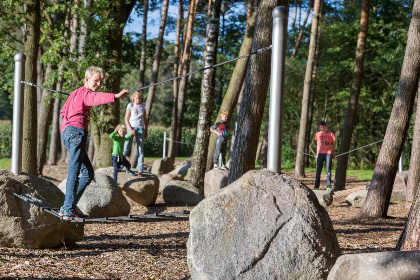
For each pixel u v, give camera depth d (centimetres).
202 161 1340
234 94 1541
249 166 880
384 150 1065
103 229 881
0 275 532
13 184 686
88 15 1670
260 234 436
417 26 1013
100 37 1634
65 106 588
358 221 1010
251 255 431
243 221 444
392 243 767
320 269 425
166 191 1281
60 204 712
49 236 692
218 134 1524
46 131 2042
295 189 457
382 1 3022
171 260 648
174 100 3164
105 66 1689
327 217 455
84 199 992
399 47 2777
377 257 368
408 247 500
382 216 1064
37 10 1262
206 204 456
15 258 621
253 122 873
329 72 3412
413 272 351
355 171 2811
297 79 3525
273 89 500
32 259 623
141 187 1173
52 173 2342
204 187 1439
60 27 1691
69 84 1681
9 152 3384
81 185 602
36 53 1258
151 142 4169
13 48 1705
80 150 579
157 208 1186
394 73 3069
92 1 1838
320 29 3192
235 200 453
